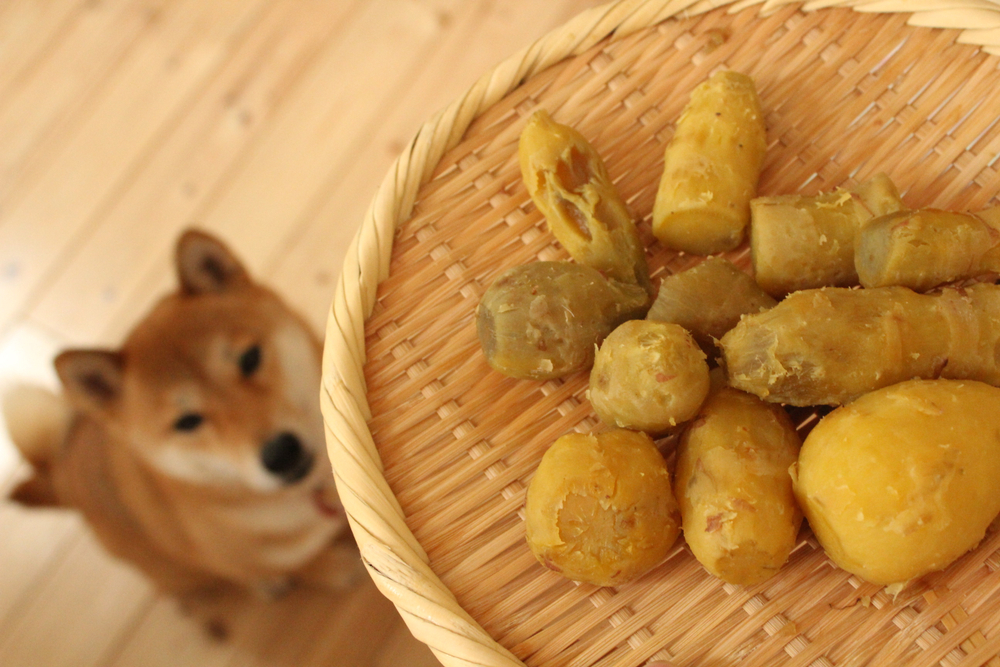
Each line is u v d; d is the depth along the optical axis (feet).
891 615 2.00
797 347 1.95
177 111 3.67
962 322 1.96
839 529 1.91
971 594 1.98
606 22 2.28
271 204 3.52
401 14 3.64
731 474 1.95
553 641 2.04
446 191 2.26
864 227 2.03
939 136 2.19
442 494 2.13
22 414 3.28
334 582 3.20
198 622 3.22
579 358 2.08
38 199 3.65
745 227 2.14
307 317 3.40
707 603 2.04
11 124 3.72
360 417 2.13
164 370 2.93
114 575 3.26
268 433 3.05
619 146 2.26
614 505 1.96
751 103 2.15
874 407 1.92
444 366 2.19
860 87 2.23
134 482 3.18
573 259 2.19
